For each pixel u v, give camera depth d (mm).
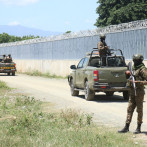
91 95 16266
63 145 7129
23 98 17172
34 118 10164
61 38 42062
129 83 8586
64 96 18609
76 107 13953
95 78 15617
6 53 65562
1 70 42469
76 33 38156
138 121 8578
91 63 16625
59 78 37531
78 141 7480
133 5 51781
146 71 8391
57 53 43500
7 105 14836
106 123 10242
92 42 34875
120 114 12086
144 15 51656
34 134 8289
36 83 29516
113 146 7074
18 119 10117
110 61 16141
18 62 58156
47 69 46188
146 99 17172
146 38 26266
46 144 7195
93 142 7363
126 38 28984
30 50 53031
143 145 7266
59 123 9883
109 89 15617
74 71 18422
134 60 8539
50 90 22547
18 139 7801
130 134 8484
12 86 26031
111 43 31406
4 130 8758
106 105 14633
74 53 39000
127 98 16609
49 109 13547
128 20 52312
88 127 9477
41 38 48625
